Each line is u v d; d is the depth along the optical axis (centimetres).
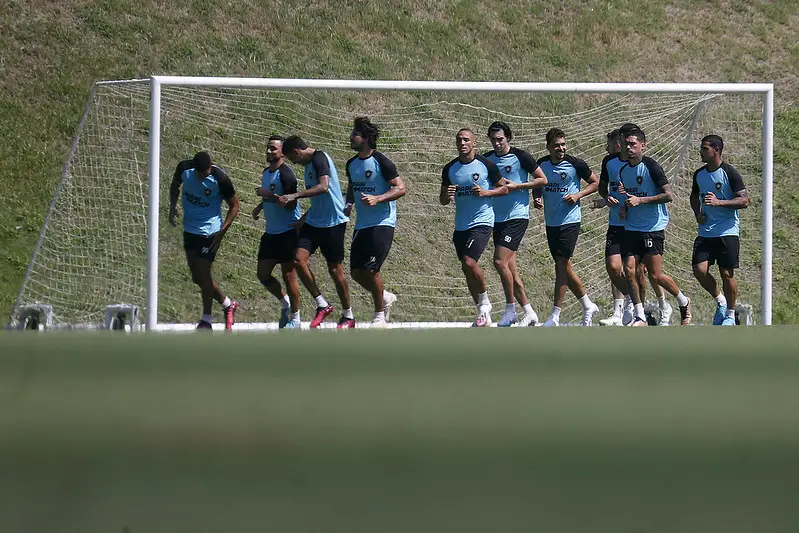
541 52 7138
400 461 783
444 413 1028
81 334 2612
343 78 6606
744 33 7756
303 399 1142
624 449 830
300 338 2373
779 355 1842
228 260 5241
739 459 790
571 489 689
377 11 7150
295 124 5750
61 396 1173
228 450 824
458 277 5422
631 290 4181
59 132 6034
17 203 5600
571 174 4188
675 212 5875
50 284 5181
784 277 6059
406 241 5478
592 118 6034
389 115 6003
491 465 762
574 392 1221
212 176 3975
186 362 1650
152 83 4366
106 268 5228
